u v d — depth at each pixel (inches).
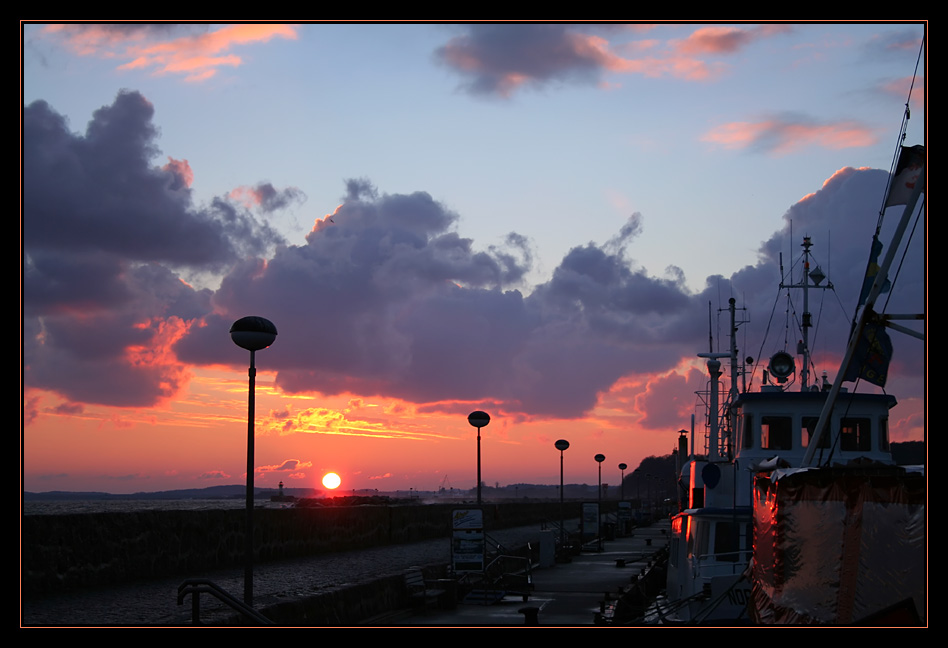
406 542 1658.5
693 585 855.7
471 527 1051.3
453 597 945.5
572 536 2143.2
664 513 4613.7
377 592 830.5
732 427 1099.3
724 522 855.7
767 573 554.3
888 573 464.8
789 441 892.6
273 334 655.8
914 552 454.6
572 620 868.6
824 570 496.1
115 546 746.8
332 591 732.0
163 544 820.0
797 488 521.3
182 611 604.1
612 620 813.2
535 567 1541.6
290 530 1146.0
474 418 1210.0
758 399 907.4
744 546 845.8
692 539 920.9
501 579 1206.3
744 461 900.6
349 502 4020.7
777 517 532.4
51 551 674.8
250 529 640.4
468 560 1043.9
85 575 708.7
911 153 579.2
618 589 1057.5
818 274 1067.9
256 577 889.5
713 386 1402.6
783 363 968.3
